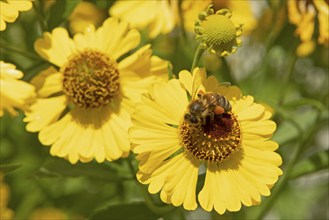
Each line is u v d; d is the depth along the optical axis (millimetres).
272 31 431
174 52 445
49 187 480
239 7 447
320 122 425
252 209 441
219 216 432
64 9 392
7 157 479
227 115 348
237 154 351
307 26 412
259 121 353
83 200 474
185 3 412
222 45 348
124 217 388
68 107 380
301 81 526
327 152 419
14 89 362
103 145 368
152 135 347
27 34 449
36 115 373
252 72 486
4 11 357
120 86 376
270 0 430
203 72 352
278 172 346
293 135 433
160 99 350
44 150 449
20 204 477
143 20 417
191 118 342
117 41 381
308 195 525
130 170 388
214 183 348
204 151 348
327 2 412
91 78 374
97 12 448
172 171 346
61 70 378
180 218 403
